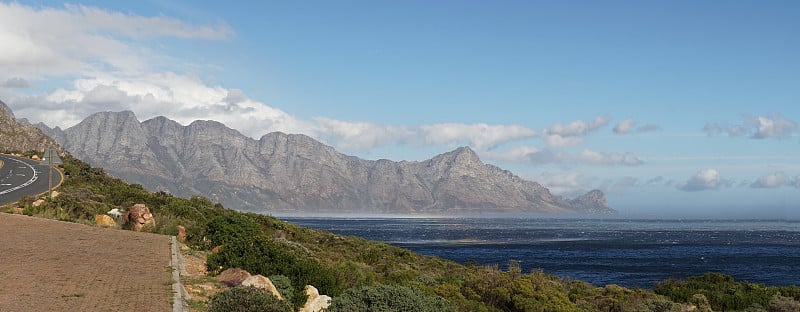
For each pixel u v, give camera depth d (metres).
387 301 12.74
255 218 40.88
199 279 15.95
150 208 30.62
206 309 12.66
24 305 11.45
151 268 15.91
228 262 16.84
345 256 37.81
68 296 12.34
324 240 45.00
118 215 26.22
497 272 35.16
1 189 37.31
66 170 46.81
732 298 38.00
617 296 35.16
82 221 25.23
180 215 30.92
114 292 12.96
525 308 27.11
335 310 12.53
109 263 16.20
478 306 24.72
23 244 18.47
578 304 31.91
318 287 16.78
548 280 40.09
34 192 35.44
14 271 14.49
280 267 16.58
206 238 23.78
